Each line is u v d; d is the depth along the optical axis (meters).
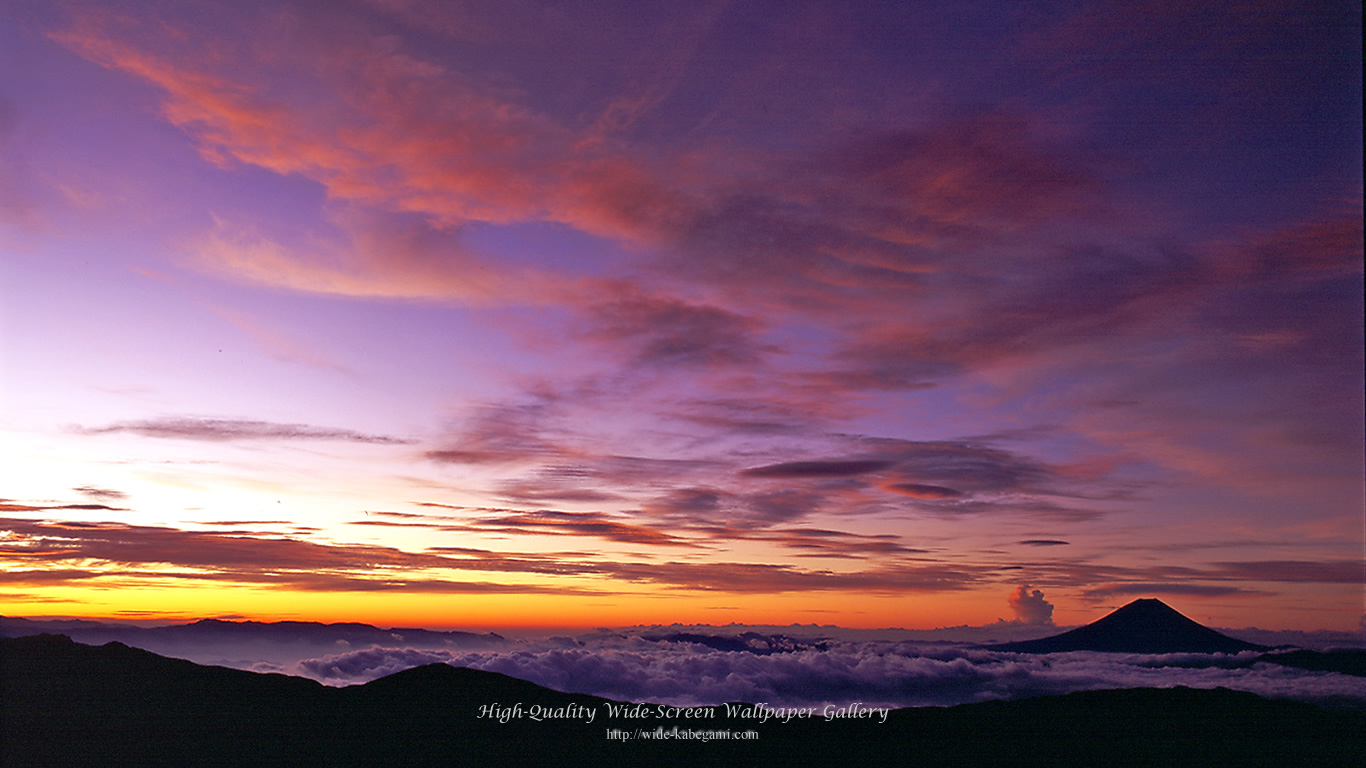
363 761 54.59
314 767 51.91
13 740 50.47
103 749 50.59
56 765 47.72
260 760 52.38
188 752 51.81
